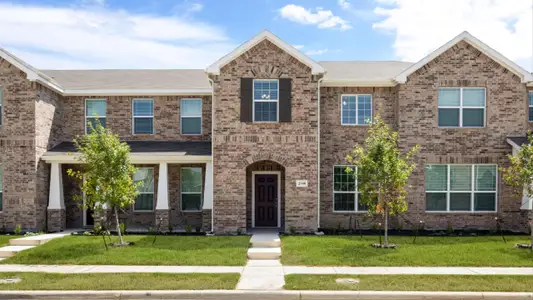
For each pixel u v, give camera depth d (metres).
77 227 19.12
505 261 12.05
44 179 18.14
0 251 13.56
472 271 11.09
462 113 18.11
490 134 17.98
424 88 18.05
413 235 16.42
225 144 17.08
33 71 17.39
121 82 20.75
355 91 18.67
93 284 9.76
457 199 18.11
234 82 17.19
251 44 17.09
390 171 13.67
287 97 17.11
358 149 14.54
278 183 18.98
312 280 10.12
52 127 18.95
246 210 18.39
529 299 9.06
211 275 10.59
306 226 16.98
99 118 19.86
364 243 14.44
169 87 19.81
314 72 17.09
